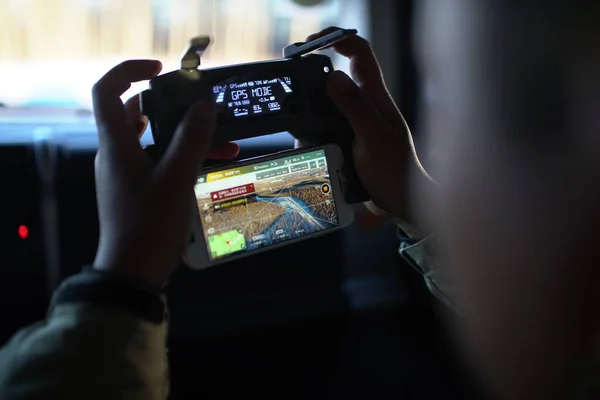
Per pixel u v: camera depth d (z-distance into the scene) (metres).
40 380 0.42
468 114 0.33
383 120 0.85
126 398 0.44
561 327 0.31
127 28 1.93
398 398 1.77
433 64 0.38
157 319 0.49
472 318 0.35
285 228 0.88
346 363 1.87
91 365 0.44
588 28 0.30
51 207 1.71
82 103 1.86
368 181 0.87
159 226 0.53
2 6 1.80
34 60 1.85
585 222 0.30
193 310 1.90
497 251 0.32
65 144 1.73
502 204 0.32
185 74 0.81
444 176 0.36
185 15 1.97
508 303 0.32
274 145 1.85
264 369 1.85
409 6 1.82
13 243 1.69
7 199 1.68
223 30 2.02
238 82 0.85
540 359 0.32
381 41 1.85
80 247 1.76
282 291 1.99
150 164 0.59
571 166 0.30
